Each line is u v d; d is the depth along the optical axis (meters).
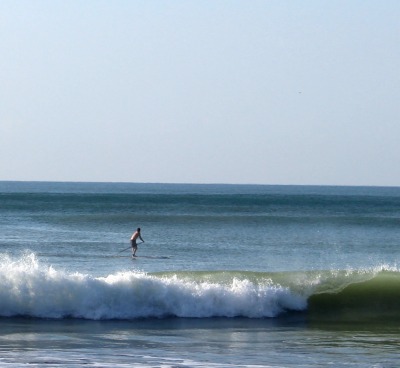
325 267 64.75
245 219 121.81
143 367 28.83
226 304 42.09
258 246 82.19
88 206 180.12
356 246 84.12
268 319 41.78
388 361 31.05
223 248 79.69
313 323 40.94
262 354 32.00
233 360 30.55
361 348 33.84
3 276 40.09
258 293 42.75
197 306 41.69
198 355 31.42
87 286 40.56
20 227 105.75
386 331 38.97
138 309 40.81
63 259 67.31
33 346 32.59
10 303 39.81
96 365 28.97
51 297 40.12
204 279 45.00
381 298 44.91
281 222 118.44
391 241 91.00
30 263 62.91
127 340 34.59
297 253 75.75
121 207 176.75
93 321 39.47
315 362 30.58
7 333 35.56
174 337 35.72
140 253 74.00
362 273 47.50
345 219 125.69
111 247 79.44
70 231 99.75
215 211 163.50
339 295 44.50
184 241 87.75
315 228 109.12
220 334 36.94
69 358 30.19
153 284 41.41
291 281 45.31
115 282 41.09
